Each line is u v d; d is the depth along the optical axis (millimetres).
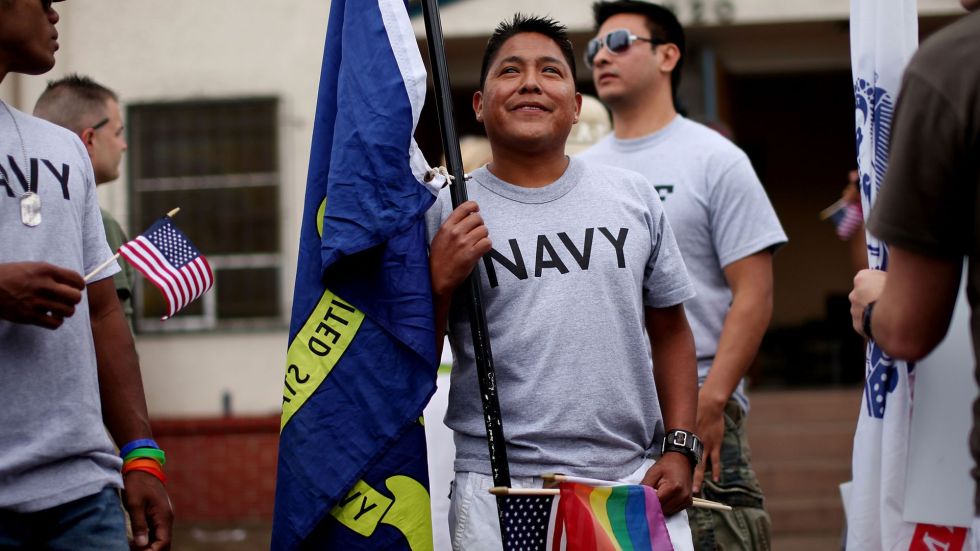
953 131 2273
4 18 2930
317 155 3254
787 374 12961
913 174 2332
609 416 3145
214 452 9664
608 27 4488
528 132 3225
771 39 11086
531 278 3156
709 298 4293
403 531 3029
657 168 4371
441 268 3078
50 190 2922
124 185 10062
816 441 9875
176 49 10047
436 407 4602
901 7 3197
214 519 9609
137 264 3170
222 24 10023
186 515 9633
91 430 2918
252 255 10070
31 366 2832
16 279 2695
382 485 3037
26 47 2973
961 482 2936
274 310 10023
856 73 3271
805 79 14297
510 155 3295
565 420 3107
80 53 10023
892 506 3088
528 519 3035
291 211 10008
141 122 10070
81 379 2924
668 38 4465
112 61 10039
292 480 3057
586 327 3139
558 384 3113
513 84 3252
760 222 4227
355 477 3020
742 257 4227
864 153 3242
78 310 2953
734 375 4137
